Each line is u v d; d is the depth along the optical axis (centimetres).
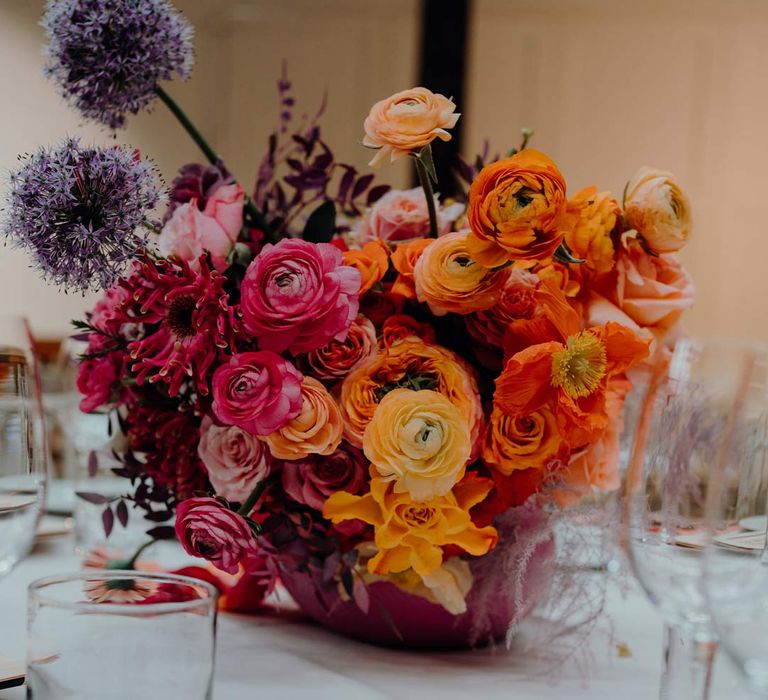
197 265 68
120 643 44
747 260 400
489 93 400
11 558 63
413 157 66
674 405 55
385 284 70
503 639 75
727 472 49
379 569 64
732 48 395
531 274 69
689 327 402
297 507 69
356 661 71
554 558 67
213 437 66
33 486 64
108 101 70
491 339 67
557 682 67
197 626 46
